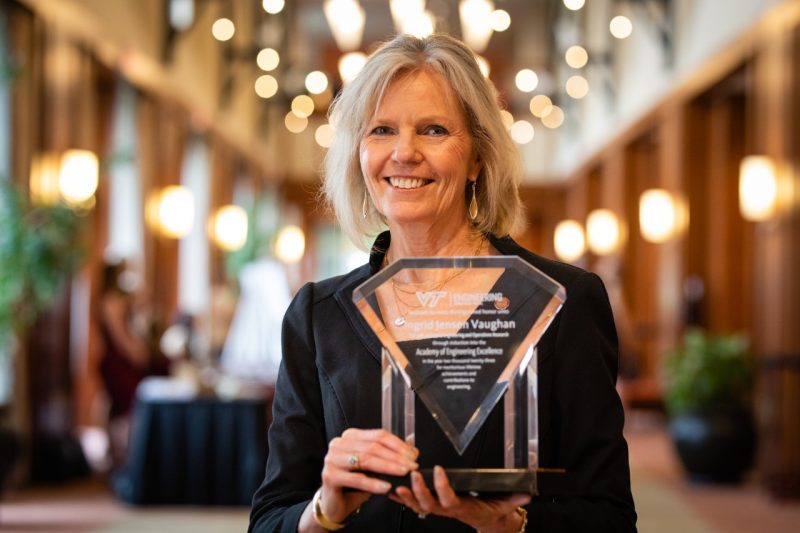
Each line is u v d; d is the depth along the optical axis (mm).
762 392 7953
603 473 1539
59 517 6309
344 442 1405
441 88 1621
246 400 6660
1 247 6219
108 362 7441
